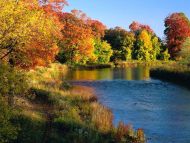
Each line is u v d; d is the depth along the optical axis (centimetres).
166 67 6781
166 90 4541
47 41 2738
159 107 3241
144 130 2348
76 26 8694
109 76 6756
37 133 1853
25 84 1642
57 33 3023
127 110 3069
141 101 3594
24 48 2553
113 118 2666
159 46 12144
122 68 9494
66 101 2805
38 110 2411
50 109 2494
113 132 2025
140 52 11762
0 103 1386
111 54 10994
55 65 7775
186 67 6462
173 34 11531
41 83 3588
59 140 1828
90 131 1964
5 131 1368
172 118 2744
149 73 7500
